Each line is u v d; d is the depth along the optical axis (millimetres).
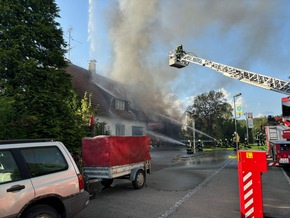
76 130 9867
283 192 8000
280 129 16078
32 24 9430
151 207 6402
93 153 8219
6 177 3900
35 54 9273
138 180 8750
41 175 4293
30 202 3986
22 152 4223
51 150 4629
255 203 4840
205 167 14586
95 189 7418
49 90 9305
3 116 7320
